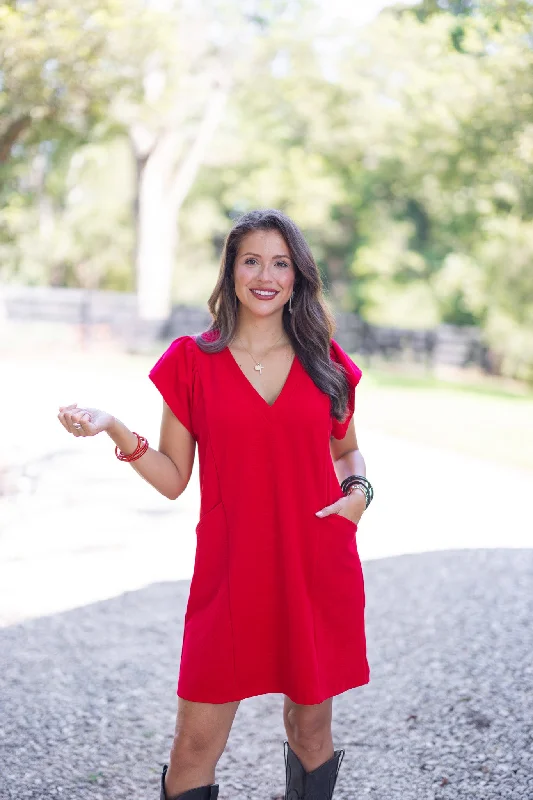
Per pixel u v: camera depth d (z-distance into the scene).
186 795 2.47
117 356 20.69
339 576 2.56
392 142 25.73
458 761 3.29
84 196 38.94
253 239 2.55
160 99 15.76
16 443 9.96
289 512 2.49
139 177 25.42
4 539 6.48
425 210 32.84
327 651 2.54
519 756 3.28
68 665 4.21
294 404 2.51
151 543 6.48
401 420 13.04
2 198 16.95
